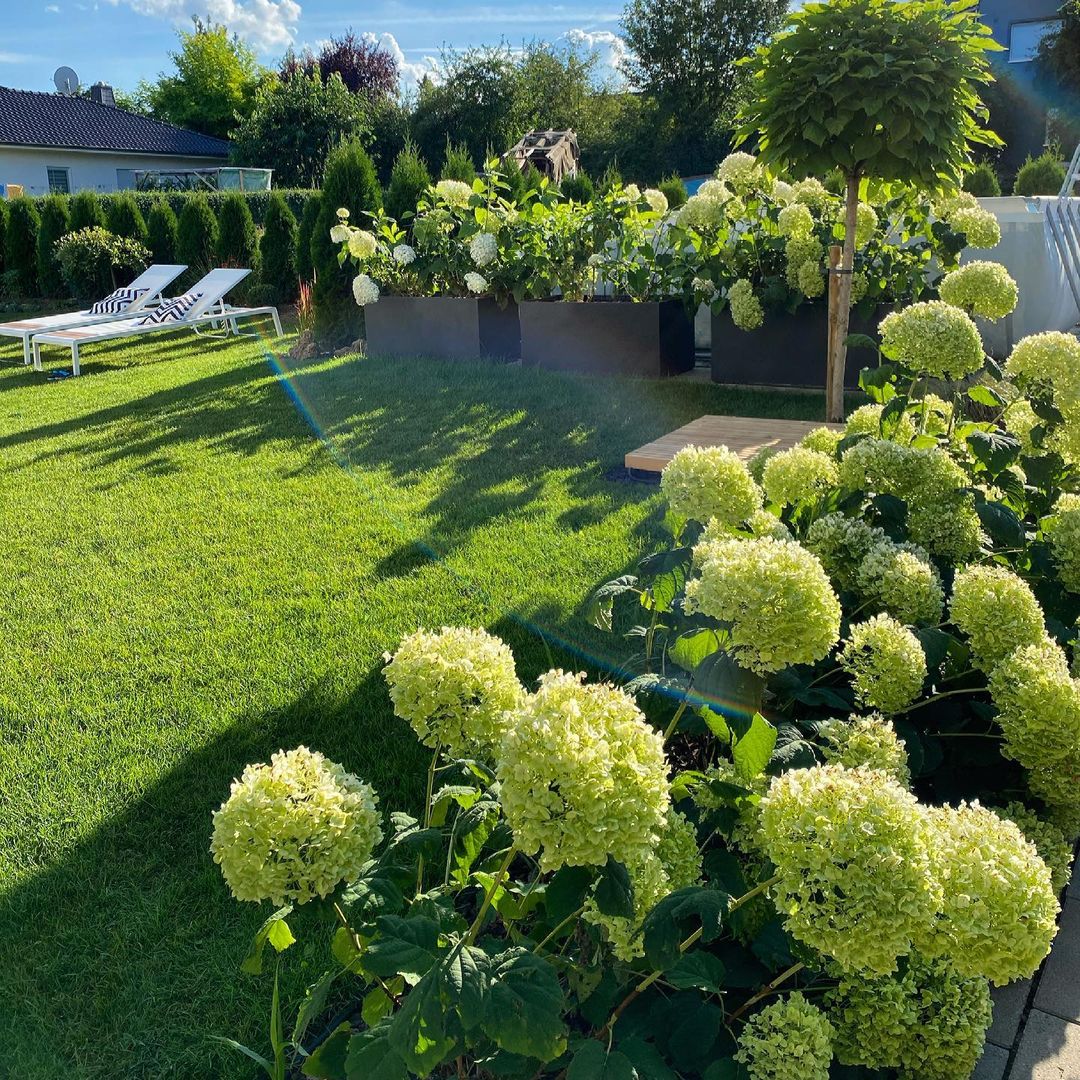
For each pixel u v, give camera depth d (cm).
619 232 789
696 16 3119
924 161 457
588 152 3269
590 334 771
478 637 156
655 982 156
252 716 291
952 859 128
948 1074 150
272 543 435
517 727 119
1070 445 278
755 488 223
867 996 150
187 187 2719
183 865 228
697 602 166
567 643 324
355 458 570
